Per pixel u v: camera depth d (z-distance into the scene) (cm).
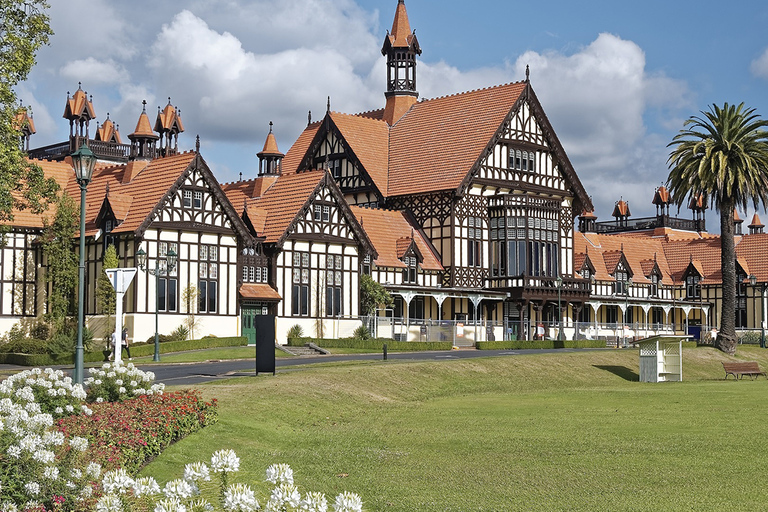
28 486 1388
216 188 5800
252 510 1109
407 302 6819
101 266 5669
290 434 2564
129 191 5894
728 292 6222
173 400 2406
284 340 6131
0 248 5791
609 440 2514
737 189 6131
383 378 3800
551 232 7675
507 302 7575
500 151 7575
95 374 2492
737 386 4441
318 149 8019
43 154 8281
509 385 4266
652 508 1741
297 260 6247
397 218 7394
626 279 9450
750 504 1767
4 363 5119
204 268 5756
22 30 3822
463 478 2016
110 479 1239
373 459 2220
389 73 8475
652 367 4828
